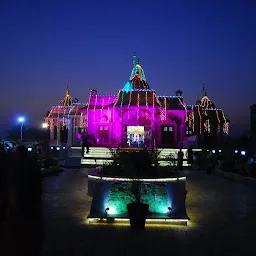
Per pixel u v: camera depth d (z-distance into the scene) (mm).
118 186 10531
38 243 5078
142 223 9414
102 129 42688
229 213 11984
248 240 8648
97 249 7758
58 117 48594
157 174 12852
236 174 22891
